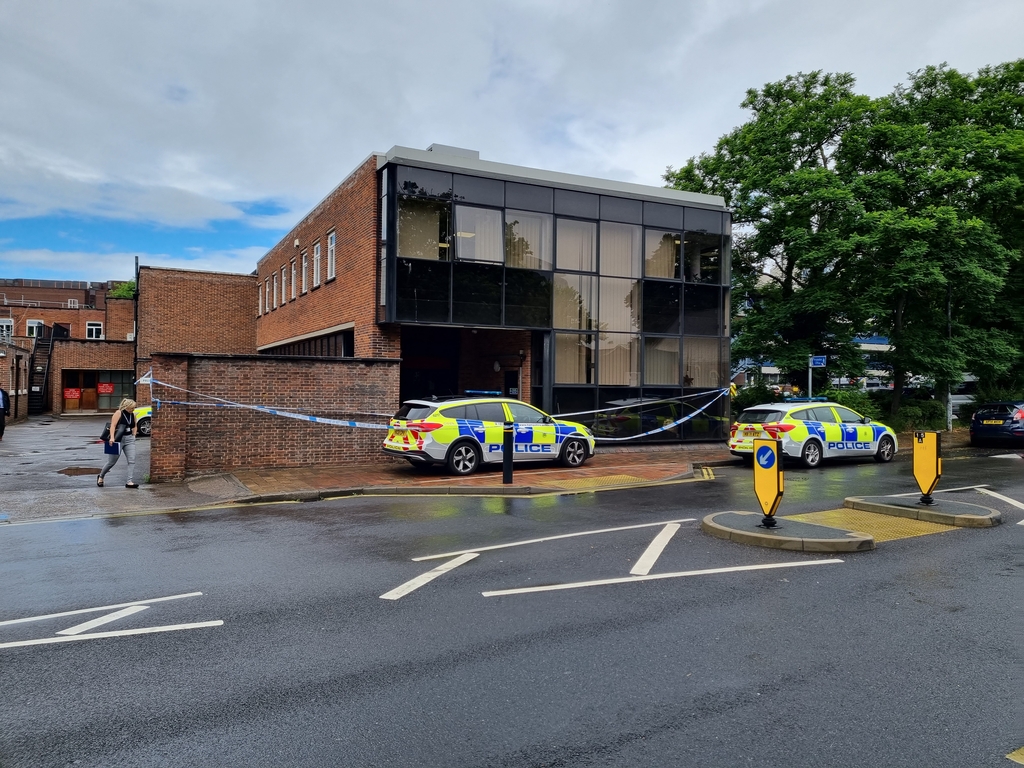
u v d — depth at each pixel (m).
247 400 14.20
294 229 24.52
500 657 4.58
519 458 14.45
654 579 6.38
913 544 7.79
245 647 4.78
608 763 3.29
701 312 20.53
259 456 14.27
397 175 16.34
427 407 13.69
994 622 5.26
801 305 22.72
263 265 30.55
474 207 17.30
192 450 13.71
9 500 10.95
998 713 3.79
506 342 19.58
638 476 13.86
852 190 21.33
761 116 24.91
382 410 15.41
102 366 38.59
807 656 4.60
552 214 18.31
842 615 5.41
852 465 16.55
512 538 8.20
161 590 6.14
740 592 5.98
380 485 12.20
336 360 14.97
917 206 22.55
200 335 33.34
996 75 24.83
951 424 26.69
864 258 21.91
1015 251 22.94
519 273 17.80
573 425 15.42
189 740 3.52
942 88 24.12
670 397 20.05
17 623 5.30
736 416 24.89
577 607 5.59
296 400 14.61
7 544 8.02
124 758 3.36
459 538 8.23
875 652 4.67
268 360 14.35
